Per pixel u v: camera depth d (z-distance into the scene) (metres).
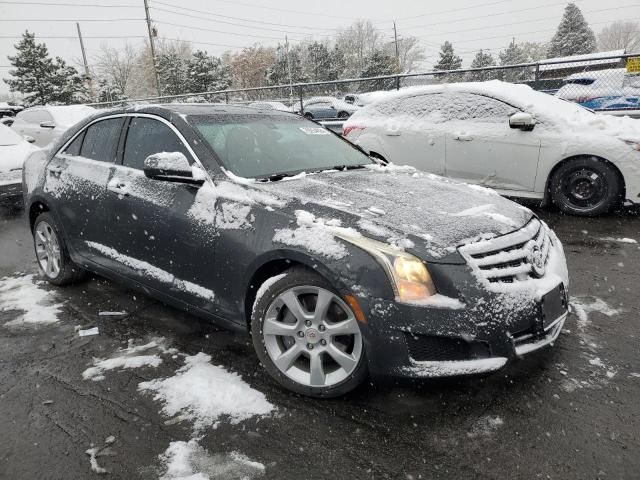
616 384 2.56
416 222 2.47
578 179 5.86
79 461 2.13
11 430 2.35
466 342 2.26
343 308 2.40
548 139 5.85
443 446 2.16
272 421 2.36
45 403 2.55
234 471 2.05
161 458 2.14
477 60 68.12
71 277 4.17
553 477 1.97
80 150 4.02
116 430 2.33
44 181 4.14
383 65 53.44
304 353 2.53
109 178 3.54
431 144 6.63
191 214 2.92
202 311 2.99
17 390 2.68
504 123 6.17
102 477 2.04
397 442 2.20
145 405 2.51
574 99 12.44
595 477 1.96
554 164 5.86
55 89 39.00
